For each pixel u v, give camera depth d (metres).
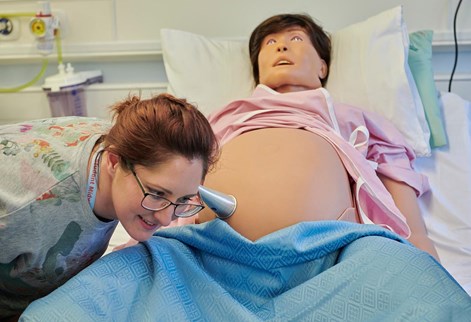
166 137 0.85
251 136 1.55
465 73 2.14
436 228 1.61
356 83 1.84
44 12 2.11
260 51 1.91
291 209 1.33
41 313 0.87
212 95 1.99
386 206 1.44
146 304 0.96
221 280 1.14
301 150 1.46
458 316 0.89
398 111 1.77
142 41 2.21
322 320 0.99
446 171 1.77
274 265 1.10
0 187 0.95
